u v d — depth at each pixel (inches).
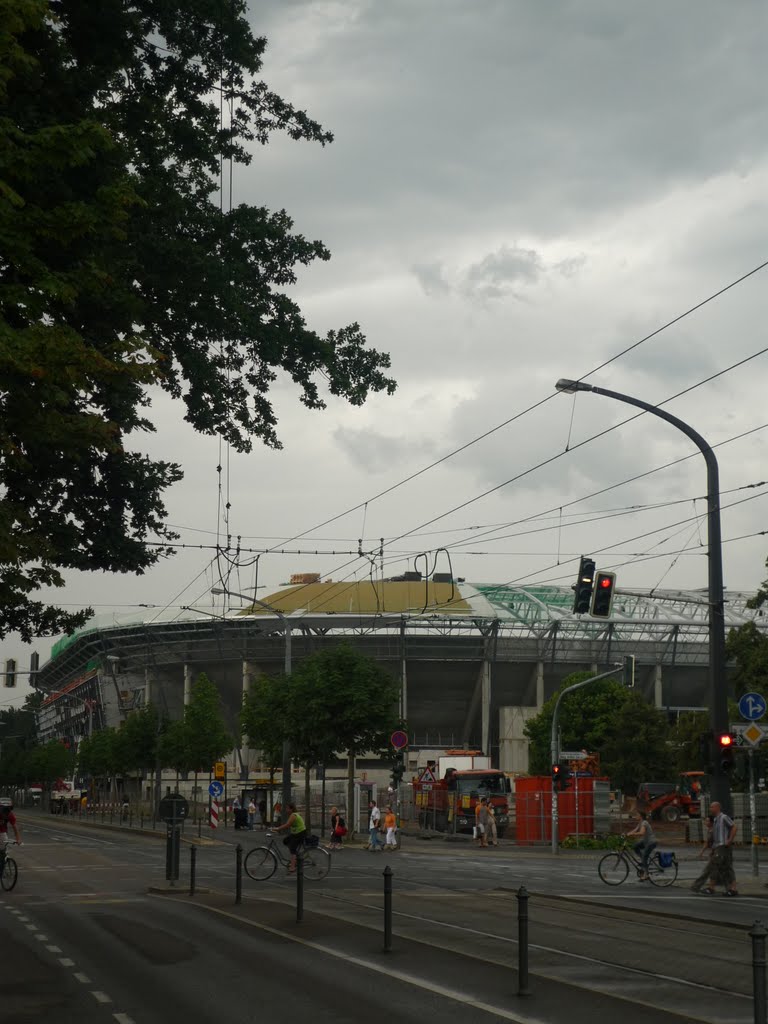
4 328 472.4
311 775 4830.2
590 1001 503.5
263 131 995.3
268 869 1220.5
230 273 895.7
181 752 3651.6
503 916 862.5
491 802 2527.1
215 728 3659.0
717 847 1091.3
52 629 836.0
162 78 930.1
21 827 3597.4
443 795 2608.3
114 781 5004.9
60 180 533.6
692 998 513.7
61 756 5969.5
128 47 733.3
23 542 525.7
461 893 1067.9
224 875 1322.6
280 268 987.9
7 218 486.0
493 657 4864.7
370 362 1007.6
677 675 5132.9
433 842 2281.0
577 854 1898.4
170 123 922.7
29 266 498.0
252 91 983.0
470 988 539.5
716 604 1121.4
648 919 852.0
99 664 5580.7
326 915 855.7
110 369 506.6
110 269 619.8
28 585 552.4
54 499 896.9
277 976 580.1
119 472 928.9
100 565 944.3
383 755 2311.8
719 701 1108.5
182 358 925.2
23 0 483.2
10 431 518.0
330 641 4803.2
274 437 1005.2
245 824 2947.8
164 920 843.4
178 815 1133.1
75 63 700.0
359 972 590.6
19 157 495.2
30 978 582.9
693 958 645.9
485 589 5285.4
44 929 800.3
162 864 1606.8
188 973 593.6
